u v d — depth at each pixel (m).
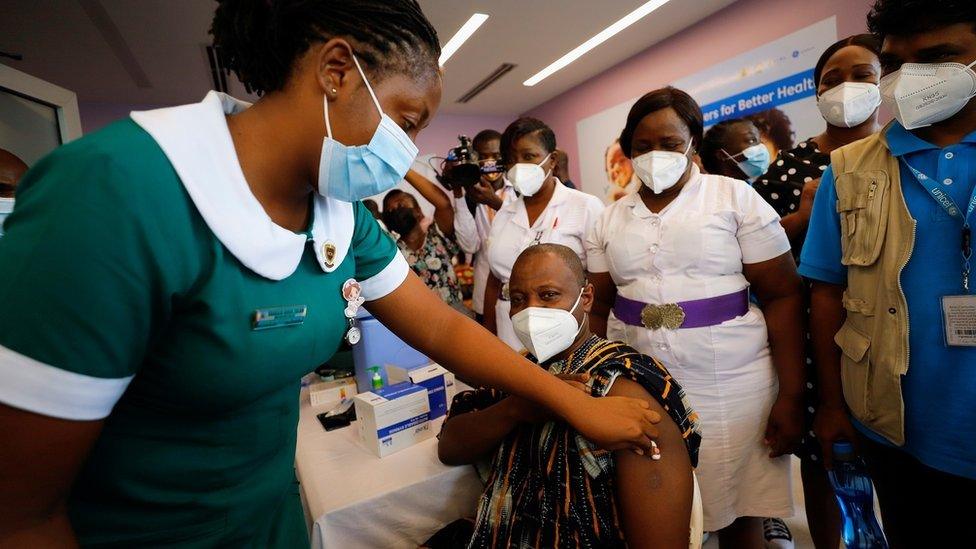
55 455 0.36
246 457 0.56
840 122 1.43
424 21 0.50
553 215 1.78
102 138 0.38
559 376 0.85
